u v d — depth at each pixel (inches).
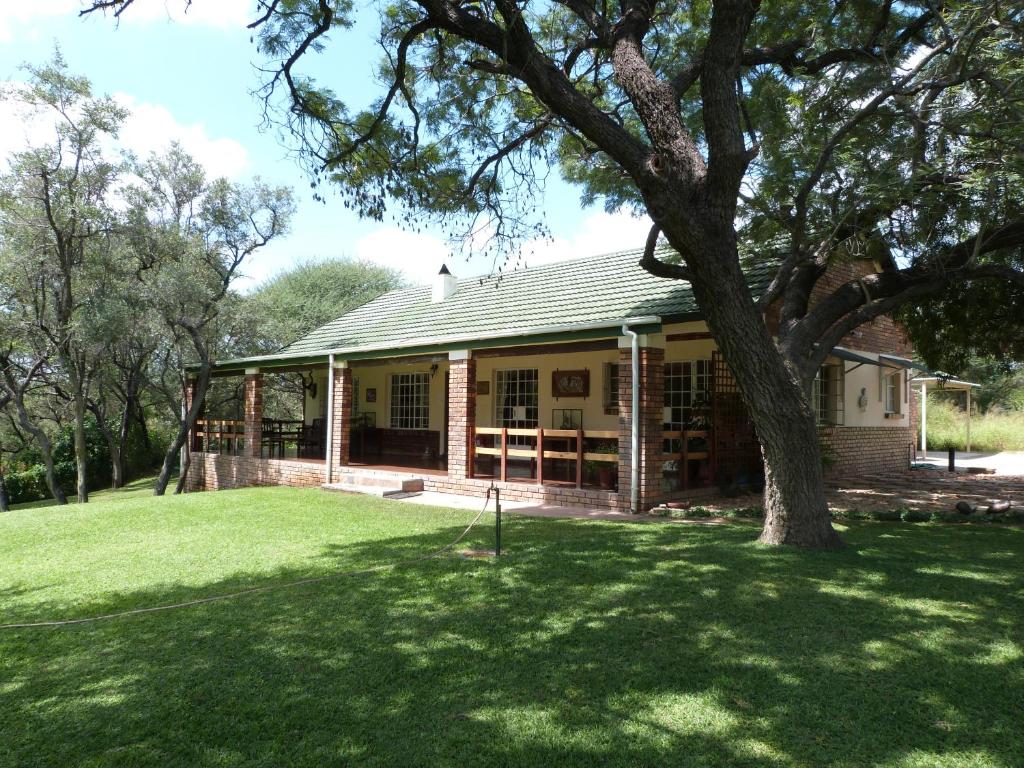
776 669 160.2
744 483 474.9
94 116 729.0
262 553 309.9
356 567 275.4
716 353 465.4
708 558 267.0
